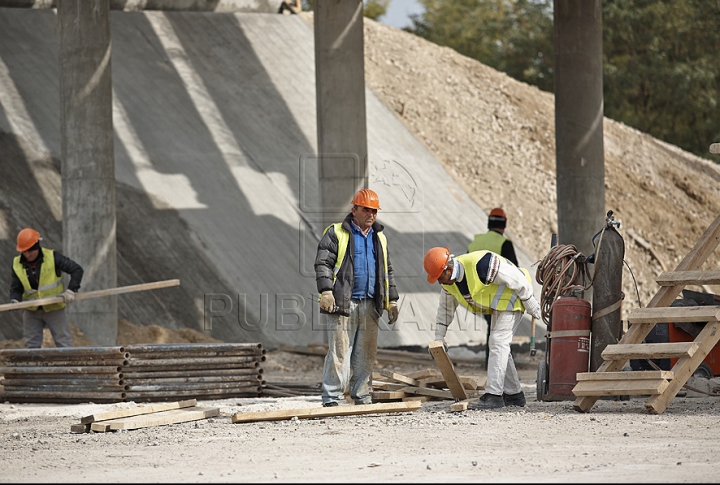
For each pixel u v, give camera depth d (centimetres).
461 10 11562
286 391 2642
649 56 9331
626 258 5553
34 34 5200
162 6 5791
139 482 1257
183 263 4109
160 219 4269
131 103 4947
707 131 9556
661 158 6569
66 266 2850
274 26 6012
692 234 5978
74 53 3678
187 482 1245
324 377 2112
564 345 2206
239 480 1252
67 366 2559
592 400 1986
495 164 5816
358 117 3853
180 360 2544
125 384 2489
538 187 5778
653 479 1188
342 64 3819
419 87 6253
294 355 3844
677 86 9206
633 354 1953
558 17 4184
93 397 2509
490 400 2070
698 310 1939
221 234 4312
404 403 2050
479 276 2002
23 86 4788
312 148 5066
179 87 5191
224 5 5975
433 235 4822
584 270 2294
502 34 10806
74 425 1917
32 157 4366
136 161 4559
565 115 4181
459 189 5338
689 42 9381
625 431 1666
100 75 3700
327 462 1403
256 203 4569
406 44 6731
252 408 2281
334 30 3816
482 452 1466
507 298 2039
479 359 3694
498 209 2972
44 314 2838
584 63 4150
